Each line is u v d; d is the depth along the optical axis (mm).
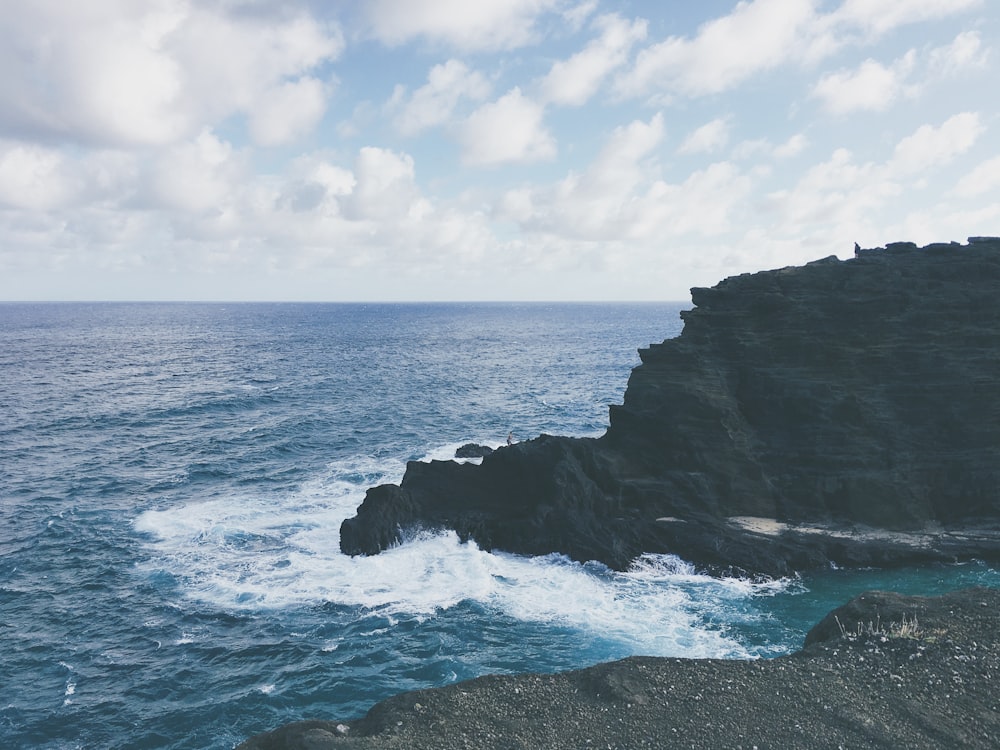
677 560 36156
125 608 31500
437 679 25688
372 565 35438
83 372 113125
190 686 25562
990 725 15023
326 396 90688
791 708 15797
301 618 30422
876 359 40562
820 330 42156
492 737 14703
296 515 43469
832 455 39250
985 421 38188
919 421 39219
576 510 39219
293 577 34375
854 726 15023
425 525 38781
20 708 24219
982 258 42188
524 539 37438
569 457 41375
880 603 20953
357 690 25141
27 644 28469
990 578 33844
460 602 31719
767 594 32781
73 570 35562
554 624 29719
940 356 39500
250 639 28750
